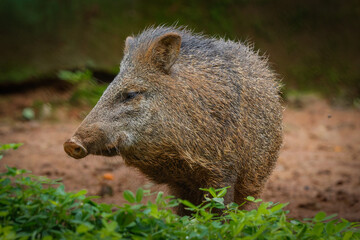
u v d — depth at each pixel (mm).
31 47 22266
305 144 18172
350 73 24094
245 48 9727
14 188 6977
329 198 12398
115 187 12664
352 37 24516
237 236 6387
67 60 22250
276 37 24125
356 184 13727
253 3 24328
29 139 17047
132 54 8578
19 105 21000
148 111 8234
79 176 13297
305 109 22828
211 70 8555
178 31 9242
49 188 6930
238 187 8914
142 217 6629
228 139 8383
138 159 8359
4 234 5934
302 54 24156
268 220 6797
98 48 22703
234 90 8586
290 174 14625
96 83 21703
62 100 21375
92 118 8039
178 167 8445
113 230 5902
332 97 23688
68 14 22906
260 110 8922
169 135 8234
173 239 6234
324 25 24609
